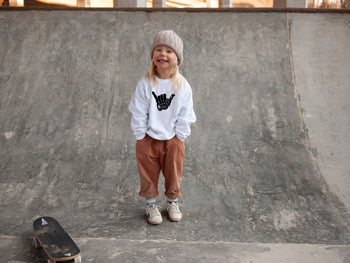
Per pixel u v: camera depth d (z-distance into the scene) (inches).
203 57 184.7
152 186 104.2
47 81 173.5
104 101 164.1
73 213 110.0
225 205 116.3
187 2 496.1
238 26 199.5
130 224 104.2
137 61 182.2
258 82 171.8
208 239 96.8
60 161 136.8
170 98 98.8
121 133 150.3
